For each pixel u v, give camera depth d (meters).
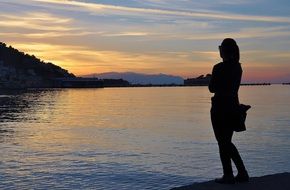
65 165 31.80
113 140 49.22
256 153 36.53
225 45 6.36
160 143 45.19
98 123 75.38
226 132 6.34
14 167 31.17
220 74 6.25
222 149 6.50
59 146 44.16
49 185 24.86
